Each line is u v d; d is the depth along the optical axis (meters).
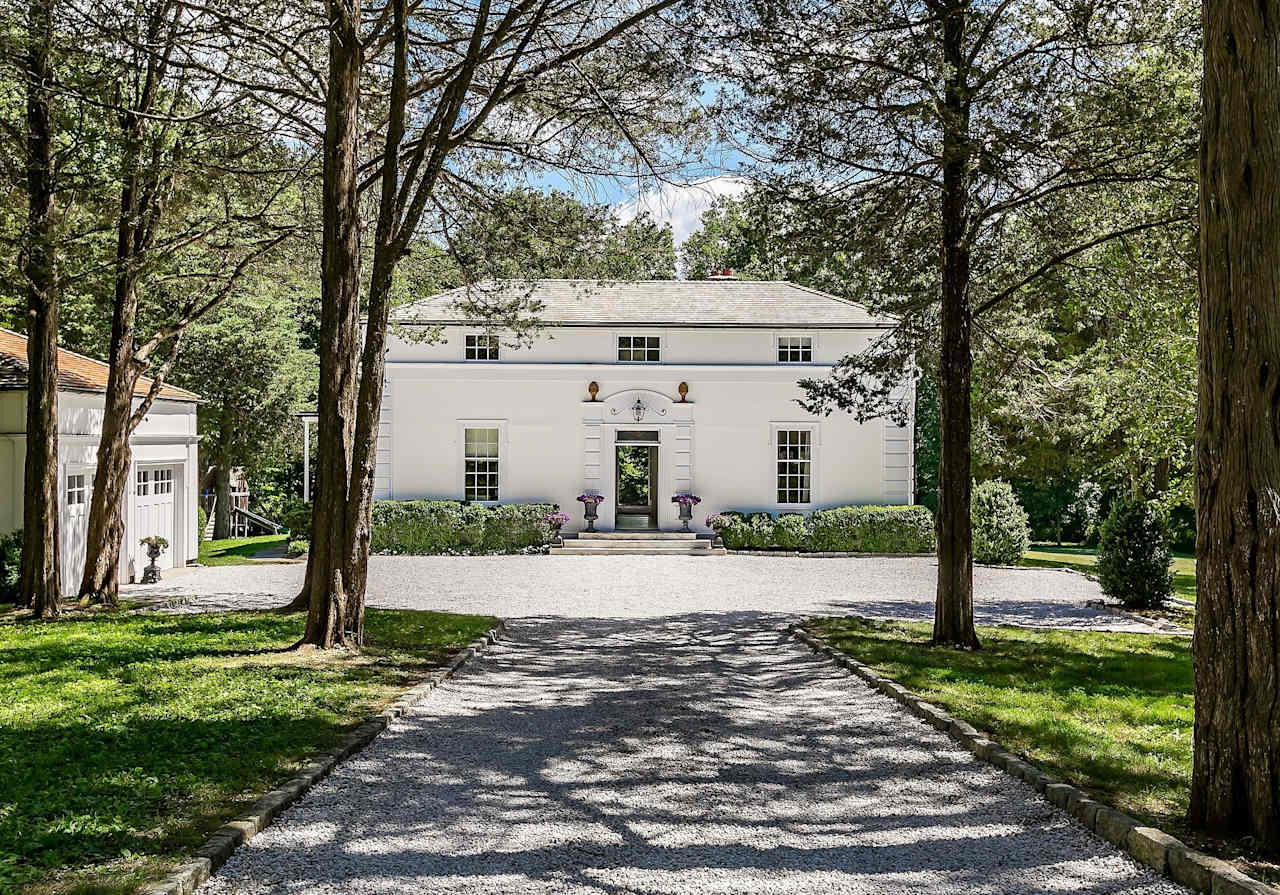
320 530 12.09
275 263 19.42
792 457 28.69
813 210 13.41
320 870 5.19
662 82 13.57
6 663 10.81
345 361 12.01
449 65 15.37
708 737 8.28
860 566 24.62
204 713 8.32
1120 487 28.48
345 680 10.20
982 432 17.19
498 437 28.33
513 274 17.80
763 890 4.99
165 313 29.50
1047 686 10.26
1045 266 12.84
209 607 17.22
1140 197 13.47
